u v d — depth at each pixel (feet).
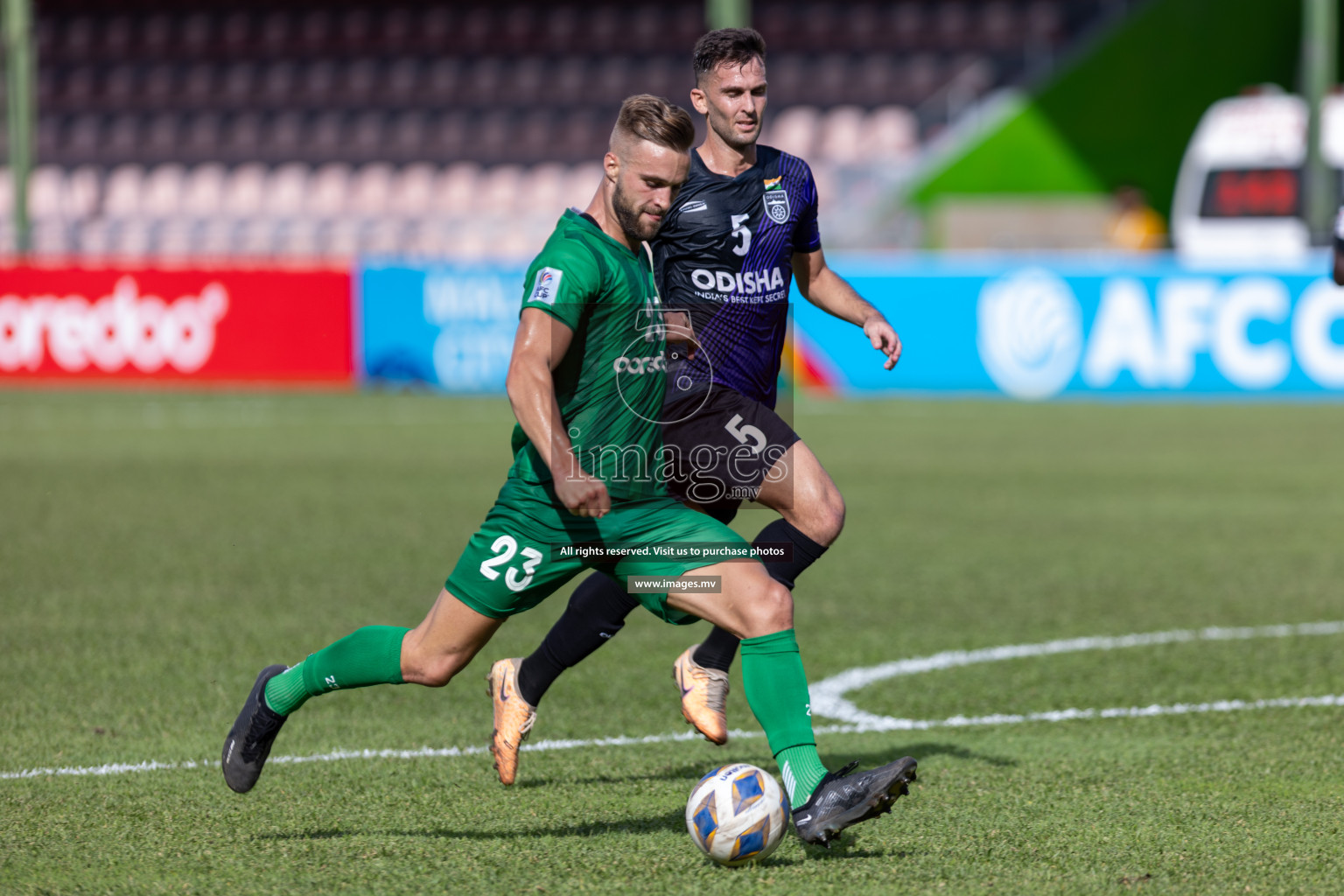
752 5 356.79
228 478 142.31
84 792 51.13
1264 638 78.54
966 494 134.62
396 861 43.60
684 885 41.42
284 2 364.38
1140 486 138.41
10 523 116.06
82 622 81.15
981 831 46.60
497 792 51.55
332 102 361.71
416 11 362.33
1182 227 280.31
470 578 43.37
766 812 42.37
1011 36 349.41
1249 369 211.82
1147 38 327.67
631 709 64.13
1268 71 325.21
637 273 43.32
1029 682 69.36
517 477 43.21
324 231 317.22
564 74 357.41
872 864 43.32
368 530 113.60
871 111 347.15
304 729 60.49
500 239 289.94
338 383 227.20
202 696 65.57
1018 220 320.09
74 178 356.18
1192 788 51.72
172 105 364.79
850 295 56.13
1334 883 41.68
